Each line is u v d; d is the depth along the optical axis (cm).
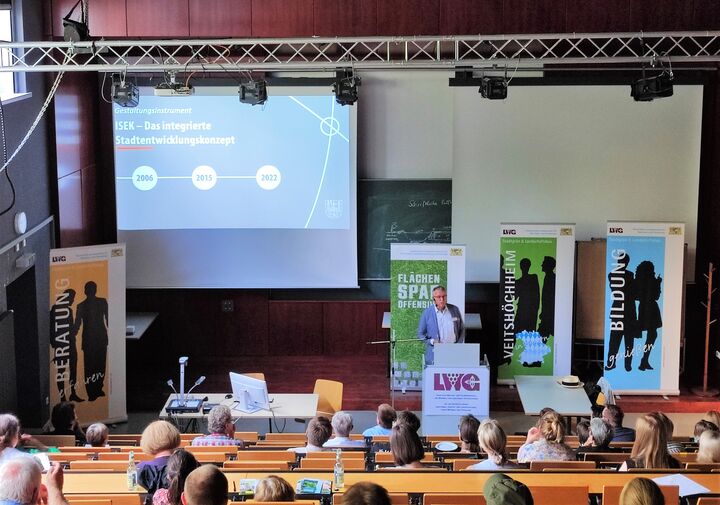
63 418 882
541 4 1098
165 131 1331
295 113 1334
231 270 1368
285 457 696
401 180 1369
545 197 1351
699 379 1299
